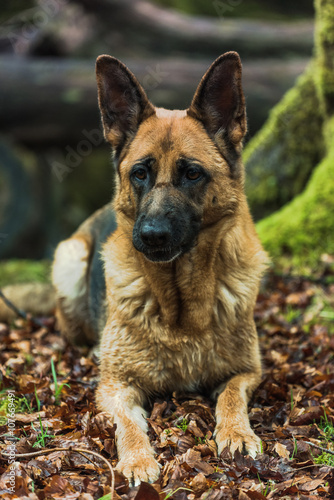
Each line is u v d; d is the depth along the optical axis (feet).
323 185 20.22
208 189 11.66
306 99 23.07
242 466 9.43
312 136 22.98
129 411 11.39
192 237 11.46
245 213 12.86
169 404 11.99
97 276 15.05
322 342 14.96
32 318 18.17
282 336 15.81
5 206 35.27
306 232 19.97
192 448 10.05
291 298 17.65
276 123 23.59
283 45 32.27
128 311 11.99
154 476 9.30
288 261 19.81
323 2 21.43
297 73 30.27
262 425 11.14
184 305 11.61
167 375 12.09
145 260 11.68
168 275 11.46
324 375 12.75
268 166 23.63
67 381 13.14
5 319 18.90
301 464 9.54
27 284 19.95
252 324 12.56
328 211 19.84
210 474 9.26
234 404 11.09
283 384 12.52
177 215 11.14
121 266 12.36
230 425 10.49
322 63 21.62
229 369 12.30
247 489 8.79
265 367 14.05
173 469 9.32
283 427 10.73
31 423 10.93
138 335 11.93
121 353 12.10
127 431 10.47
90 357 15.16
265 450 10.09
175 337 11.75
